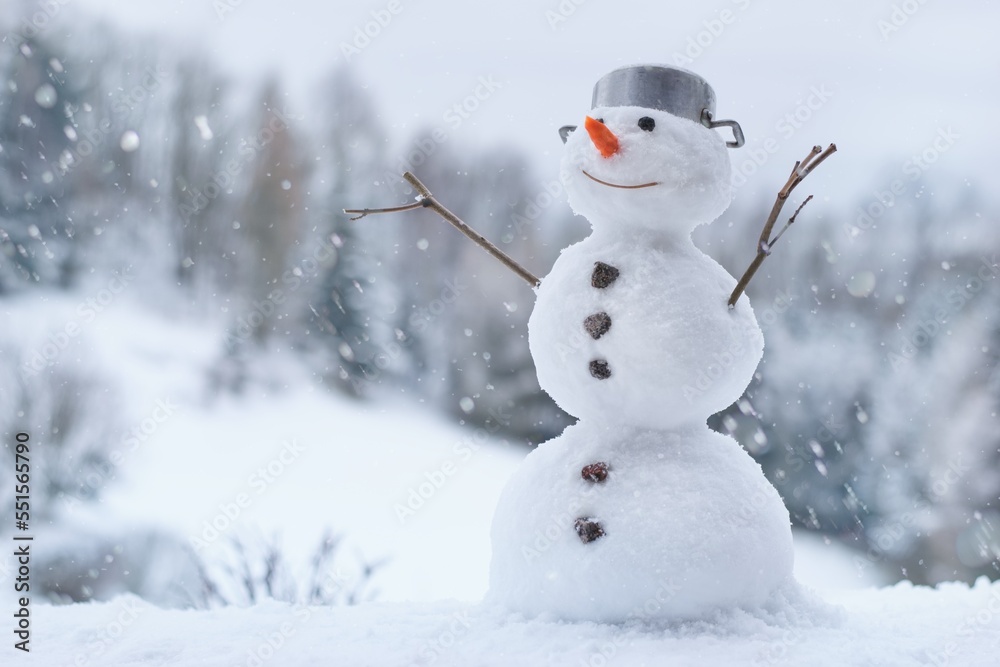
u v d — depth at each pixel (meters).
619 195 2.92
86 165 28.38
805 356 16.98
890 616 3.09
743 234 21.95
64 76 28.50
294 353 23.39
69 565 11.23
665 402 2.85
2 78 27.86
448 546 13.13
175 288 26.47
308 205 28.94
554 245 22.95
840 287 20.28
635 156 2.87
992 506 13.95
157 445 17.84
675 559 2.70
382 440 20.09
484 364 21.52
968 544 13.64
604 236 3.03
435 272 26.45
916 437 15.44
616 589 2.73
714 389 2.86
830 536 15.24
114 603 3.47
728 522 2.76
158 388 20.44
